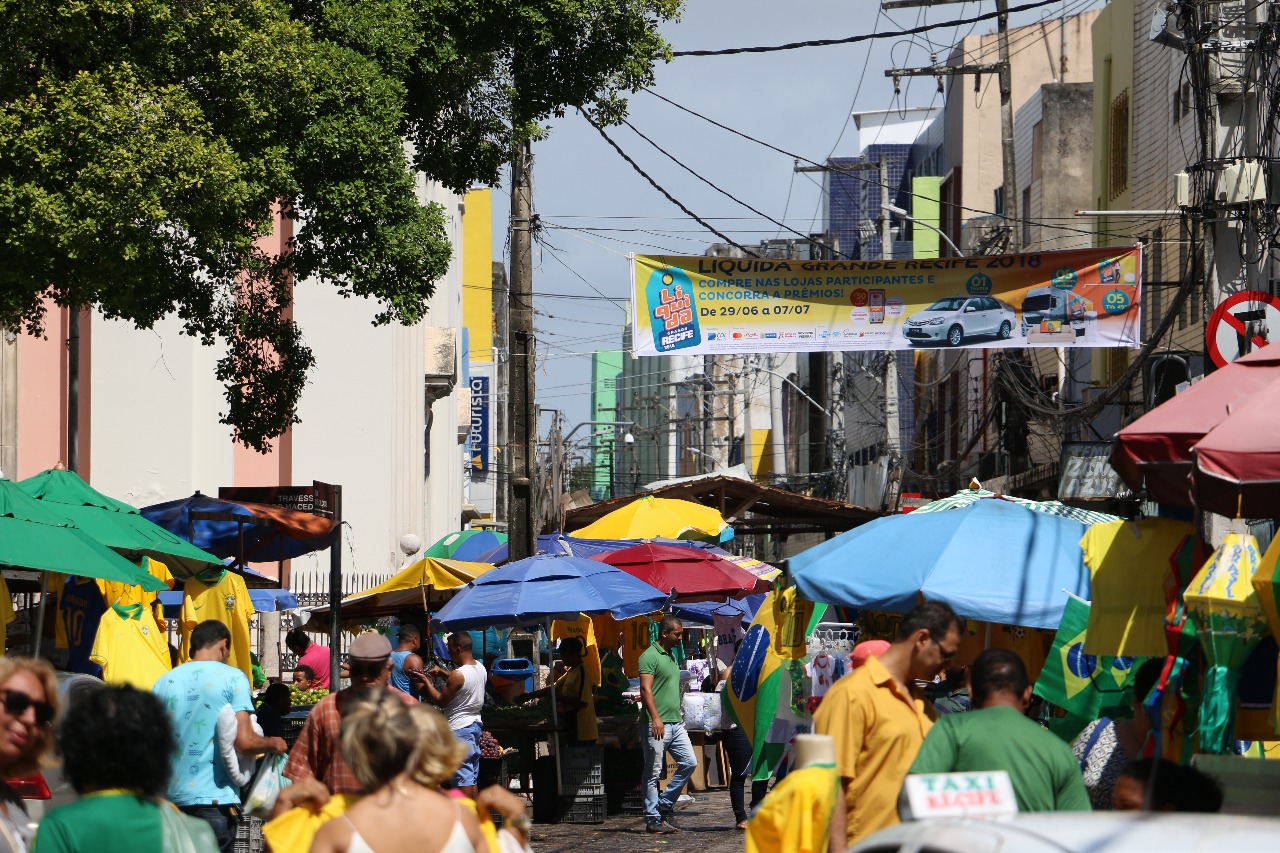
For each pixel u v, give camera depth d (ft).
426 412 220.64
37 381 122.11
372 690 32.60
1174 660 46.34
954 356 281.13
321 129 75.87
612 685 103.30
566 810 94.58
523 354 129.49
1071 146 224.94
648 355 126.00
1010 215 180.04
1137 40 181.68
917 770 36.22
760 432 462.60
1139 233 177.47
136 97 67.05
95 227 64.49
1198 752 44.27
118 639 69.97
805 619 74.49
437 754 32.07
